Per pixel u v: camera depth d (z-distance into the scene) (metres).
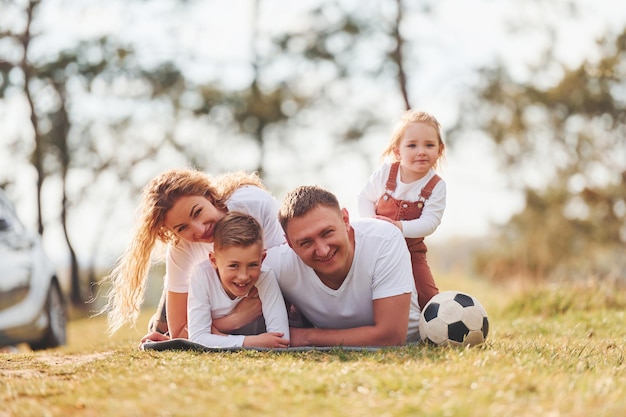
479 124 23.30
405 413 3.19
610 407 3.20
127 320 5.64
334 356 4.60
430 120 6.02
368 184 6.20
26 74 22.06
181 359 4.52
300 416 3.17
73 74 22.12
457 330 5.05
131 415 3.26
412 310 5.34
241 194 5.50
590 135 25.31
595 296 10.66
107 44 22.42
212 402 3.45
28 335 8.52
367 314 5.15
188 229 5.09
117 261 5.74
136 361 4.56
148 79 22.78
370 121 23.23
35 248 9.16
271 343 5.00
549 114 24.83
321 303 5.15
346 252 4.80
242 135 23.36
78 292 23.80
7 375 4.43
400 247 5.04
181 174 5.19
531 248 25.61
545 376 3.83
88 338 11.35
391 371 3.92
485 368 4.03
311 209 4.67
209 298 5.29
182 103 23.16
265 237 5.50
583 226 25.83
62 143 22.97
